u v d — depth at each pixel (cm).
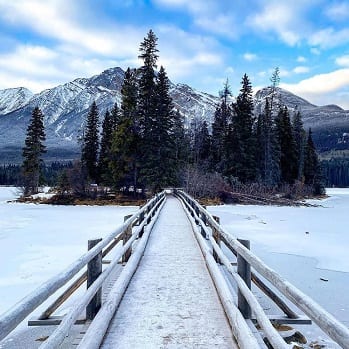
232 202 3650
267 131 4447
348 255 1227
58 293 705
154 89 3762
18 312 193
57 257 1125
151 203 1412
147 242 998
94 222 2127
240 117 4247
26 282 855
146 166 3653
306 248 1345
